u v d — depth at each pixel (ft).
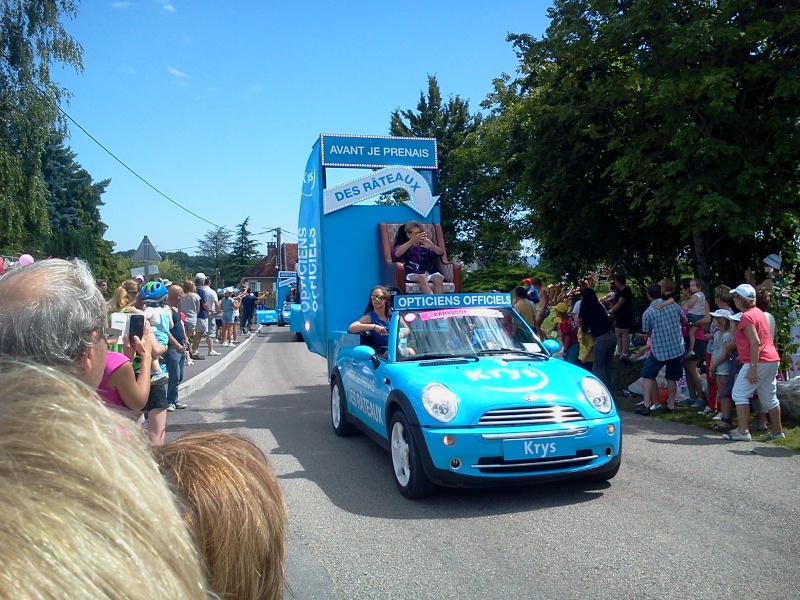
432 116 131.03
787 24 30.60
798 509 16.60
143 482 3.26
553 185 43.93
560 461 17.46
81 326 7.82
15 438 3.03
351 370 25.36
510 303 24.41
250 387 43.39
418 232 32.01
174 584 3.07
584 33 36.91
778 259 34.53
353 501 18.45
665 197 33.68
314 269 34.14
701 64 32.71
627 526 15.74
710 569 13.16
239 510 5.35
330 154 33.14
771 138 32.65
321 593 12.72
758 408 26.73
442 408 17.51
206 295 57.67
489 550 14.60
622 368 41.06
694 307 32.58
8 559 2.56
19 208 69.92
